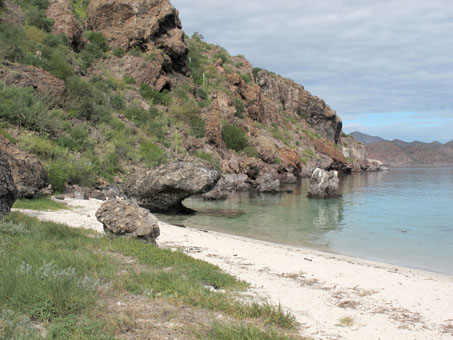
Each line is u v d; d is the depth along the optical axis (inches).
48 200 787.4
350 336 223.3
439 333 239.1
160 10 2190.0
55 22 1820.9
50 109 1306.6
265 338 197.0
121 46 2059.5
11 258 297.4
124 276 291.6
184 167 949.2
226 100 2361.0
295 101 3659.0
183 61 2310.5
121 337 188.7
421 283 373.7
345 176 2915.8
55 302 219.5
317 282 358.9
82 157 1184.2
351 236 689.0
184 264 350.0
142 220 430.6
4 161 469.1
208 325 212.5
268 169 2048.5
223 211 1015.0
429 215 940.0
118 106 1690.5
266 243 611.2
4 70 1251.8
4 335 175.5
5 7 1699.1
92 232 474.9
